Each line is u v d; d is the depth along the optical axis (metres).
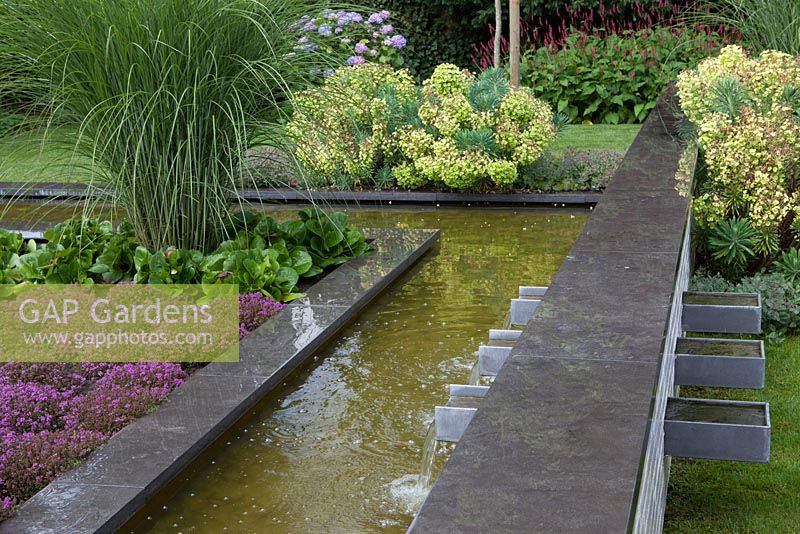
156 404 3.54
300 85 5.13
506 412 1.70
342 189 8.19
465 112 7.87
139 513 2.89
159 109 4.73
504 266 6.02
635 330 2.17
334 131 7.72
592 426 1.62
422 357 4.38
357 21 10.89
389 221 7.43
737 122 5.08
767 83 5.48
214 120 4.75
